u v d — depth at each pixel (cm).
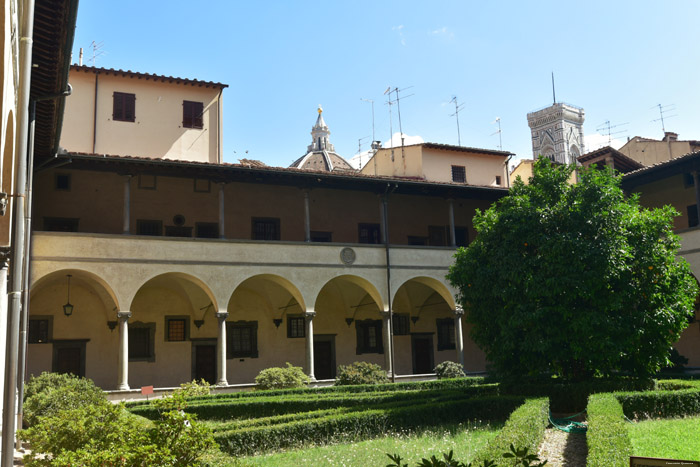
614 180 1936
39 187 2706
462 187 3108
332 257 2845
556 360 1841
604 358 1797
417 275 3012
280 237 3136
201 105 3123
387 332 2886
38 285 2492
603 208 1861
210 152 3095
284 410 1948
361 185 2953
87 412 1072
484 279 1962
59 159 2380
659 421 1532
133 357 2861
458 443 1354
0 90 793
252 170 2658
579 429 1484
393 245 2988
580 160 3625
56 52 1497
